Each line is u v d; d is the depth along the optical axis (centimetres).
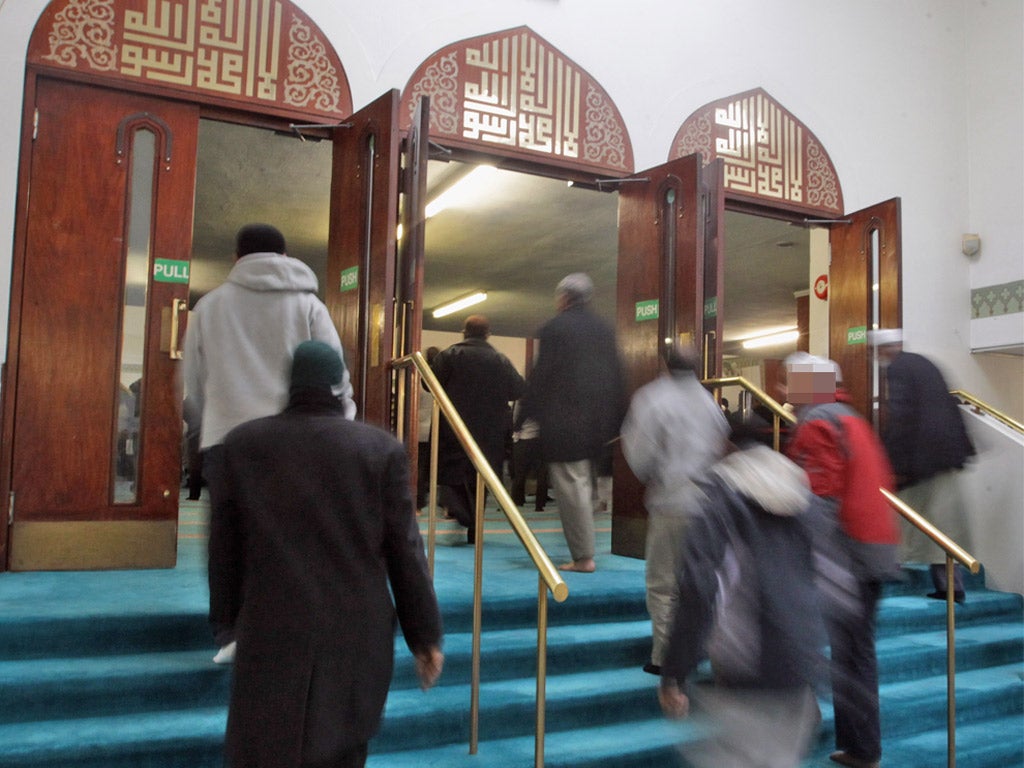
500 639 379
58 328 453
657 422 352
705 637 230
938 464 523
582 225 1005
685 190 559
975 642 484
